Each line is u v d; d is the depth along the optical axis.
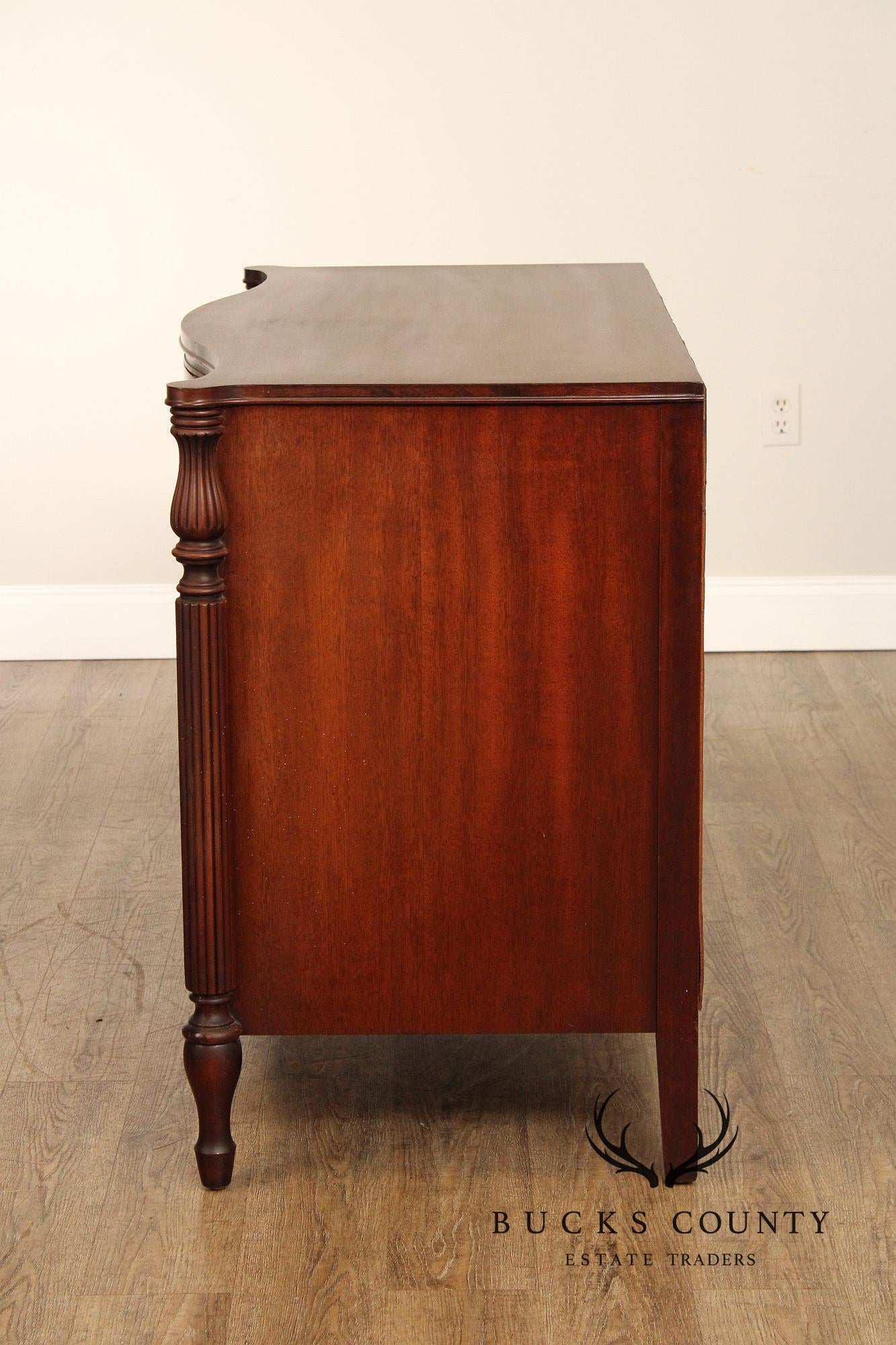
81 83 3.25
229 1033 1.62
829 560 3.51
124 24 3.22
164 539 3.50
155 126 3.27
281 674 1.54
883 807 2.68
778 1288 1.52
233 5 3.21
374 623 1.52
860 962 2.16
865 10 3.20
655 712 1.53
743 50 3.23
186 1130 1.80
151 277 3.36
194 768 1.54
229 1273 1.55
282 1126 1.81
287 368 1.56
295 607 1.52
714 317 3.38
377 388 1.46
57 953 2.22
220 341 1.74
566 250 3.36
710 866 2.46
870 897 2.35
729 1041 1.97
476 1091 1.88
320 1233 1.61
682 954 1.59
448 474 1.48
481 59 3.25
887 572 3.51
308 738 1.55
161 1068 1.92
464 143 3.29
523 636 1.52
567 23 3.22
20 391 3.41
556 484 1.48
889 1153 1.73
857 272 3.34
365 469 1.48
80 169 3.29
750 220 3.32
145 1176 1.71
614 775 1.55
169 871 2.48
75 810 2.72
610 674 1.52
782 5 3.20
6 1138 1.78
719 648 3.54
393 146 3.29
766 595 3.51
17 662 3.55
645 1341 1.45
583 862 1.58
